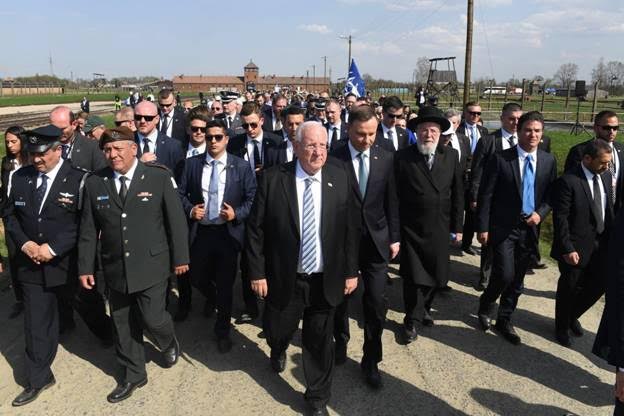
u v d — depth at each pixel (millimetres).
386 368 3936
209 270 4422
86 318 4039
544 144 5984
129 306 3594
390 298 5336
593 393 3615
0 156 12094
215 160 4316
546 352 4184
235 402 3490
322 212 3191
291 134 4883
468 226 6609
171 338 3809
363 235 3719
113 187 3451
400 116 6375
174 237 3633
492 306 4617
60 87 85812
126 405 3457
